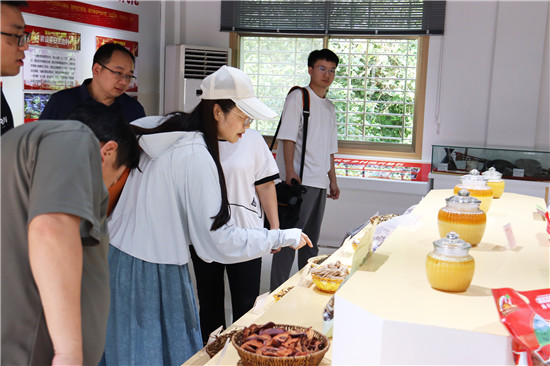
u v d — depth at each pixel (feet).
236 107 7.07
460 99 18.31
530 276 5.00
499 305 4.10
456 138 18.51
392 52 19.38
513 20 17.29
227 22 20.06
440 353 3.99
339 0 19.19
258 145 9.14
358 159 19.60
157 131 7.07
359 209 18.53
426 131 18.80
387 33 18.85
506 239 6.26
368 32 19.06
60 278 3.76
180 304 6.62
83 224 4.14
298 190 11.91
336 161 19.45
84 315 4.47
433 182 15.99
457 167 15.71
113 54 10.63
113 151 5.24
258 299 7.25
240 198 8.74
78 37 15.57
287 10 19.63
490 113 17.83
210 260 6.77
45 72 14.47
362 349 4.26
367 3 18.93
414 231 6.61
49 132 4.05
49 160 3.91
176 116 7.22
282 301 7.09
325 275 7.33
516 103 17.54
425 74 18.58
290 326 5.66
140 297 6.54
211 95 7.00
